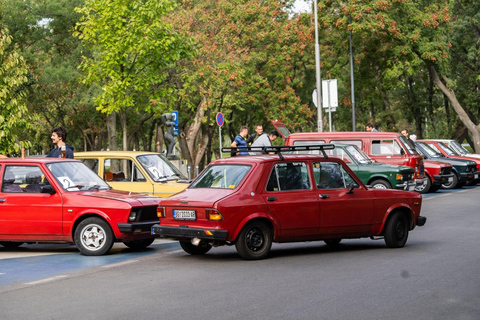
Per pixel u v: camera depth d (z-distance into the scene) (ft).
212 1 136.05
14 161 41.86
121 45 72.38
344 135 78.13
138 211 39.63
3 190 41.16
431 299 25.52
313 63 153.79
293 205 36.94
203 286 28.99
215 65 121.90
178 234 36.11
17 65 69.82
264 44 146.61
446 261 34.42
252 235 36.22
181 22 121.80
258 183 36.50
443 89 144.25
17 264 37.01
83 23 74.18
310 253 39.27
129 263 36.42
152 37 72.54
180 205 36.35
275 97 149.59
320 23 136.56
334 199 38.32
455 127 196.44
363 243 44.29
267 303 25.23
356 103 180.75
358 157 72.90
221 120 85.92
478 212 60.54
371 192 39.86
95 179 43.75
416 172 77.66
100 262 37.14
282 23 145.28
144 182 48.98
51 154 48.14
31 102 139.64
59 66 128.16
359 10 128.26
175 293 27.55
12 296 27.76
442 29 139.13
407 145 77.71
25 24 126.93
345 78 156.87
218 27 134.51
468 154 102.68
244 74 132.87
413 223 41.19
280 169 37.37
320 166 38.70
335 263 34.86
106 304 25.71
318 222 37.76
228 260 36.65
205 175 38.45
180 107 135.74
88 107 135.85
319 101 105.70
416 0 138.21
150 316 23.54
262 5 143.33
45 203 40.27
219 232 34.96
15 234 40.55
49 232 40.19
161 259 37.76
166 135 80.69
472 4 161.48
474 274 30.53
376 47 141.49
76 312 24.45
